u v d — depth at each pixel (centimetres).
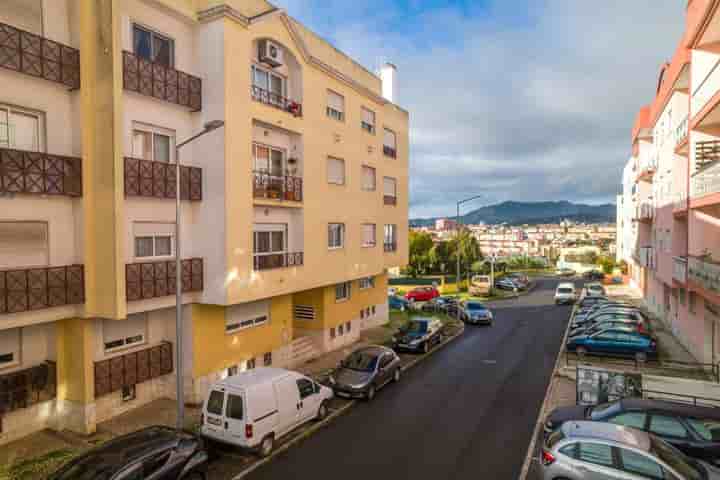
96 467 777
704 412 999
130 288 1180
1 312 976
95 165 1136
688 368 1786
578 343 2027
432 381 1695
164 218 1315
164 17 1301
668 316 2603
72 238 1144
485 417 1338
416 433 1228
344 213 2055
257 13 1488
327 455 1098
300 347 1988
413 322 2300
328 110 1945
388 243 2622
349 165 2091
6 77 1007
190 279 1355
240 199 1408
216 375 1486
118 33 1109
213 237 1374
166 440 874
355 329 2344
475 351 2183
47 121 1087
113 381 1230
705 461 927
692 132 1719
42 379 1143
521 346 2284
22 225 1048
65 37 1123
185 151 1376
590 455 848
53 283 1076
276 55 1574
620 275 5709
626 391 1306
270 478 989
